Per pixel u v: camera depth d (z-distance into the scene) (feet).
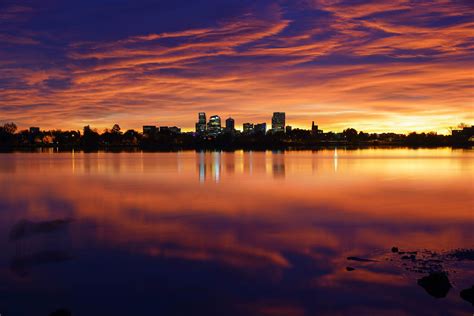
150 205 137.90
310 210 124.57
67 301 59.41
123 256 78.43
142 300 59.41
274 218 112.68
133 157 547.90
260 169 306.96
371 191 170.91
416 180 218.18
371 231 94.73
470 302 55.01
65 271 70.49
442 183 202.28
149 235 94.58
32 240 90.63
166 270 70.59
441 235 89.81
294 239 88.63
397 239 86.53
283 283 63.77
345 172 273.75
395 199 146.51
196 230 99.09
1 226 105.81
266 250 80.84
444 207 127.85
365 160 439.63
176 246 84.94
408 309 54.08
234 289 62.23
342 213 118.93
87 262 75.20
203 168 320.70
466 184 197.26
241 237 91.56
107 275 68.59
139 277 67.56
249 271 69.26
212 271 69.67
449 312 53.06
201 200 148.15
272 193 166.50
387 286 60.44
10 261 75.97
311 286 62.03
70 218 116.16
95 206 137.08
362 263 70.33
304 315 53.93
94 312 56.24
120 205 138.72
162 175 257.96
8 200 151.94
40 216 119.55
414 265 67.87
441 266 67.10
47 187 194.70
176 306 57.47
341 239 87.51
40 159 489.67
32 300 59.62
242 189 181.68
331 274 66.18
